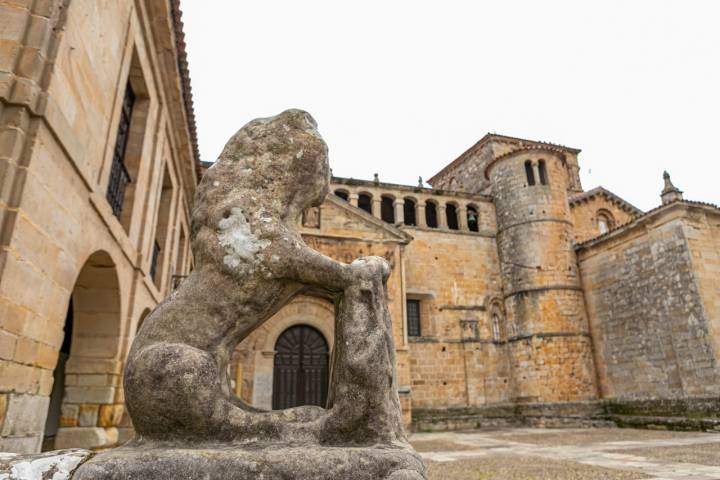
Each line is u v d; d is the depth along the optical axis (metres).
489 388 22.91
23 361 4.91
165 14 9.47
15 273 4.61
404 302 20.48
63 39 5.29
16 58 4.81
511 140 30.73
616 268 21.14
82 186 6.32
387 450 2.24
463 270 24.80
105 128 7.18
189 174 15.31
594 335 22.06
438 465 10.16
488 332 23.89
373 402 2.38
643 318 19.48
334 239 20.34
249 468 2.06
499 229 25.70
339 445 2.32
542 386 21.58
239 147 3.04
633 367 19.75
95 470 2.04
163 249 13.40
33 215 4.91
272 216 2.81
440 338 23.25
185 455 2.08
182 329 2.53
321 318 19.08
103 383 8.34
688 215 18.27
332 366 2.69
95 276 8.23
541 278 23.00
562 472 8.78
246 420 2.34
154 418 2.29
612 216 28.25
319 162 3.08
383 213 27.33
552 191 24.38
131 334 9.30
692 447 12.02
